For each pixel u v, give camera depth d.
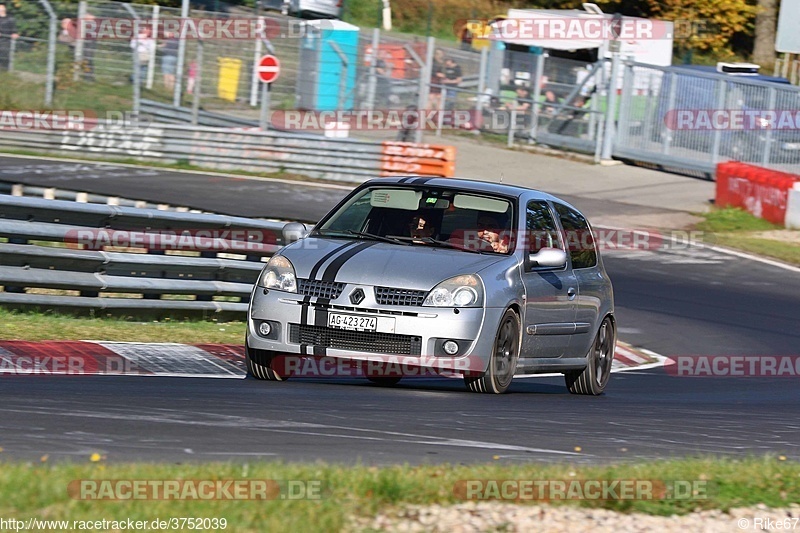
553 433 24.97
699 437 26.41
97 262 39.12
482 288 29.09
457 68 115.56
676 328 53.59
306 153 92.31
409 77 108.75
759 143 99.38
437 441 22.62
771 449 25.48
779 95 98.06
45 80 106.56
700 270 67.88
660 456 23.11
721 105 101.75
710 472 19.66
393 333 28.30
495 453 21.81
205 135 93.69
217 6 126.12
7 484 15.21
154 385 28.03
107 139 94.50
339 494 16.09
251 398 26.67
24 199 37.56
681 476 19.02
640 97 106.94
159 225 41.59
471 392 30.72
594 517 16.44
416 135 106.06
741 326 55.00
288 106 109.19
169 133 94.00
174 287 41.44
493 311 29.14
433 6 157.88
